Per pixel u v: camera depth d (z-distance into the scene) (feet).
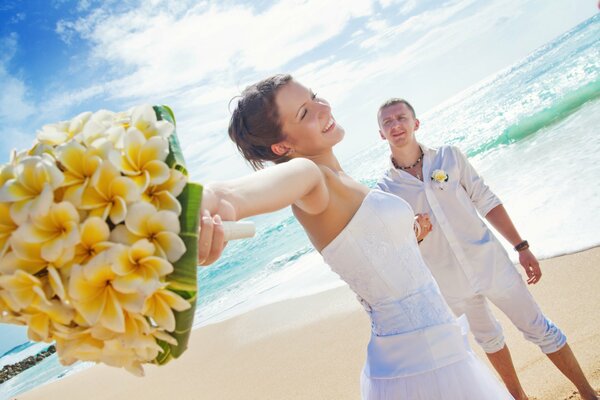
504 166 36.09
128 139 3.03
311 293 28.71
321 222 6.19
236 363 22.08
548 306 15.02
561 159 29.43
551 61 92.79
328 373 16.99
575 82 58.03
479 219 11.50
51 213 2.76
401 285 6.11
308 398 15.69
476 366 5.96
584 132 33.01
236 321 29.66
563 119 42.70
